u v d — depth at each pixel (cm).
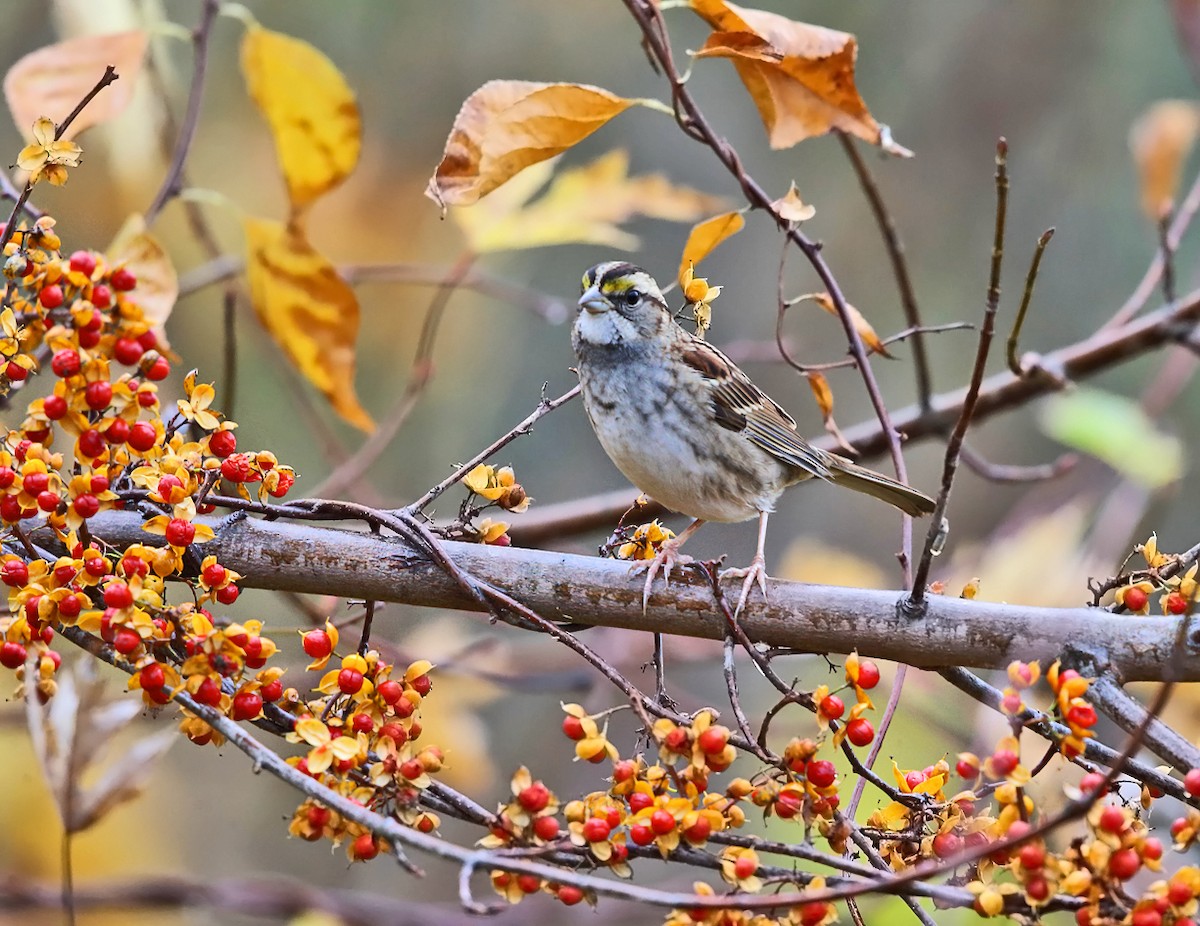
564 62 1714
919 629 680
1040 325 1819
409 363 1511
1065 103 1844
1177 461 1020
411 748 604
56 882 1086
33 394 1036
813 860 556
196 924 1231
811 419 1812
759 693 1514
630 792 575
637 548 727
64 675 614
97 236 1215
